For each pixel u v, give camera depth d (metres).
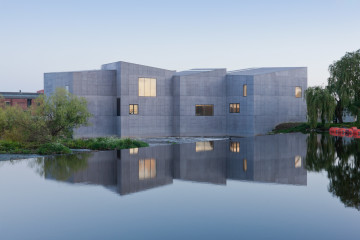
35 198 7.66
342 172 10.94
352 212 6.36
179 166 12.62
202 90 43.09
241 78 42.62
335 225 5.62
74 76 38.44
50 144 19.00
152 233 5.29
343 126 37.97
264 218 6.04
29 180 9.84
